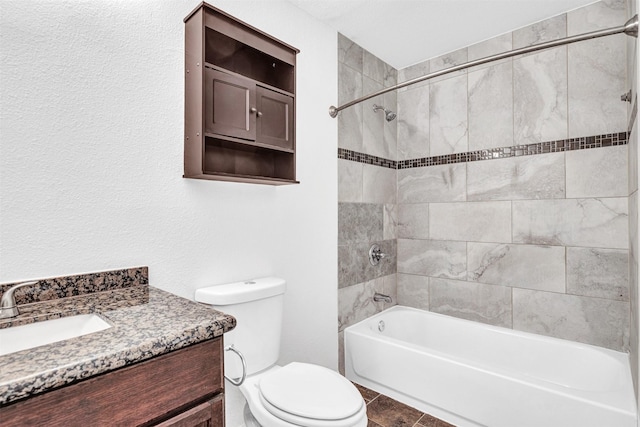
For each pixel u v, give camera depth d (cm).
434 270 253
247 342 142
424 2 191
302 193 193
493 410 161
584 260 192
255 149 159
